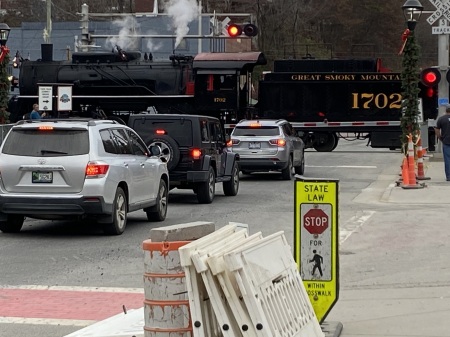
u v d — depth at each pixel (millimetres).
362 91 60688
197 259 8984
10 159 21672
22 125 22000
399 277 16875
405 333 12508
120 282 16422
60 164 21438
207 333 9297
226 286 9055
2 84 37688
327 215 12133
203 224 10383
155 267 9812
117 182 22203
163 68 58406
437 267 17859
